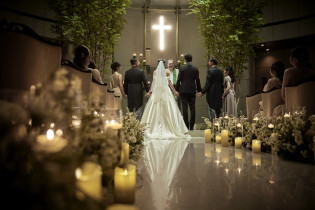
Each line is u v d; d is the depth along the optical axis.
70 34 6.93
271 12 8.94
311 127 2.93
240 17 7.86
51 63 2.20
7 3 7.00
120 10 7.46
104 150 1.24
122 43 10.12
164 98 5.90
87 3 6.97
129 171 1.34
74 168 0.76
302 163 2.88
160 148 4.12
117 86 6.78
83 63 3.33
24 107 0.89
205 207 1.50
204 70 10.27
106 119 1.70
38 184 0.61
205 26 8.23
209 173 2.39
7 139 0.78
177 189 1.87
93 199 0.67
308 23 8.13
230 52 8.00
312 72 3.73
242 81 9.73
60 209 0.59
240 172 2.43
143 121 5.87
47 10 7.90
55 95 0.95
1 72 1.82
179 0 10.39
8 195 0.60
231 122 4.75
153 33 10.37
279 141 3.24
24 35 1.92
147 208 1.48
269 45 9.37
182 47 10.45
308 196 1.70
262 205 1.54
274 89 4.30
